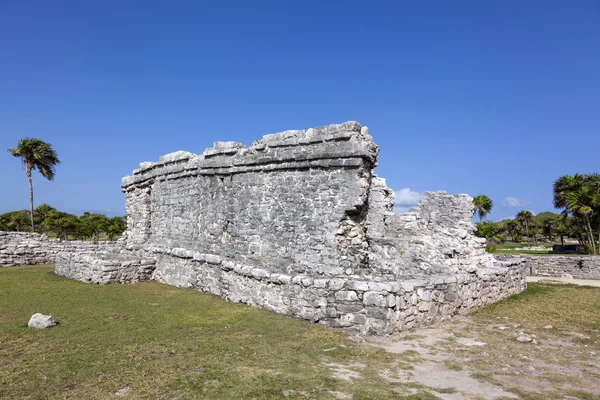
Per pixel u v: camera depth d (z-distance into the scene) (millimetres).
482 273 14352
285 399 6094
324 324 10281
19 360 7543
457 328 10750
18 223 60094
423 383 6898
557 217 74438
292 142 12898
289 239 12750
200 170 16547
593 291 17859
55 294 14070
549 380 7230
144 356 7828
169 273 17375
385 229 19594
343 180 11797
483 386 6832
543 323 11586
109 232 64062
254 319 10875
